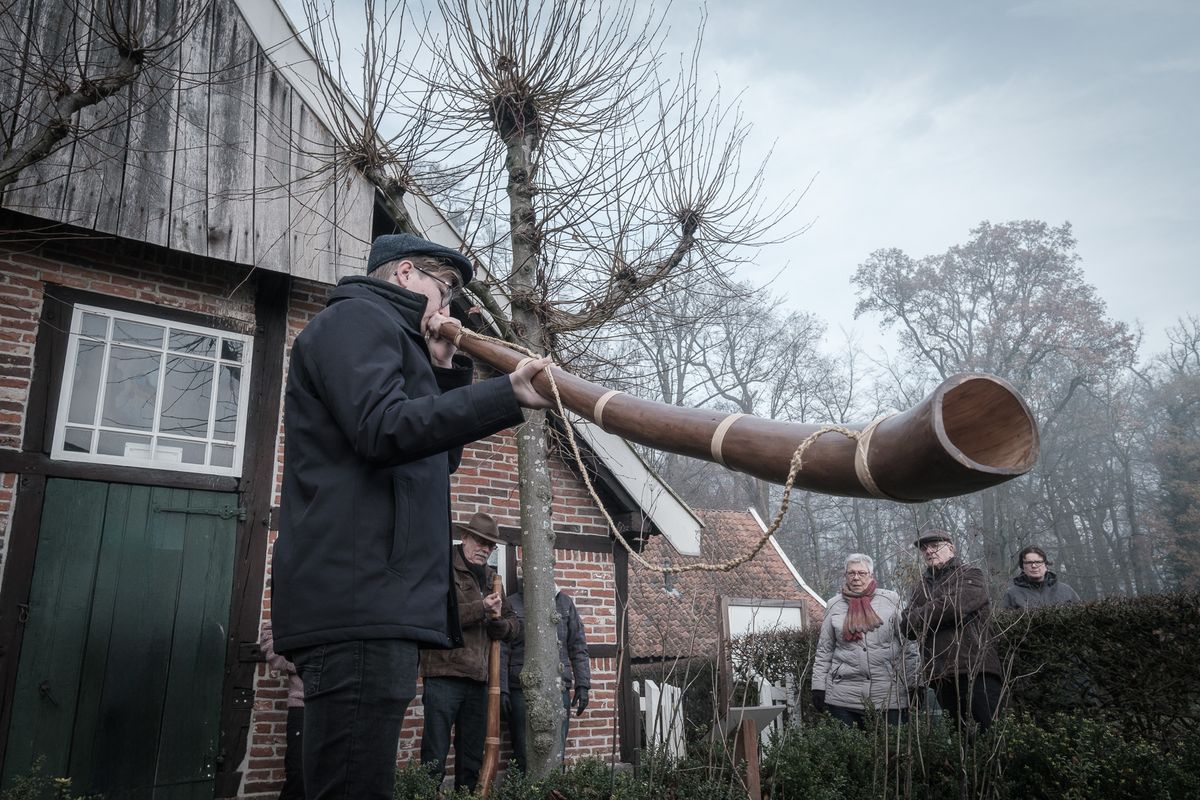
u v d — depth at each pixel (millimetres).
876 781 4117
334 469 1512
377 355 1524
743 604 11664
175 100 6312
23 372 5730
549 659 4820
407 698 1441
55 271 5953
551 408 1459
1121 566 32125
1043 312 34219
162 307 6316
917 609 4910
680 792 3924
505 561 7453
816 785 4176
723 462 1119
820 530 28203
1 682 5273
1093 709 5371
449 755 6602
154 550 5957
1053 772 4086
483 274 6172
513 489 7691
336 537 1459
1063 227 35719
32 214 5594
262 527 6340
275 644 1476
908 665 5406
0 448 5578
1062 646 5547
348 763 1379
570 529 7875
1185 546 31094
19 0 5738
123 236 5879
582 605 7762
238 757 5891
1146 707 5148
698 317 6488
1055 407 33375
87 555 5723
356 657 1407
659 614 7965
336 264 6586
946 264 36438
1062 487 31969
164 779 5637
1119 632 5328
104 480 5875
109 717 5555
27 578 5484
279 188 6457
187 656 5898
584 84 5617
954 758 4262
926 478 851
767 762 4414
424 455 1426
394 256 1874
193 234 6129
